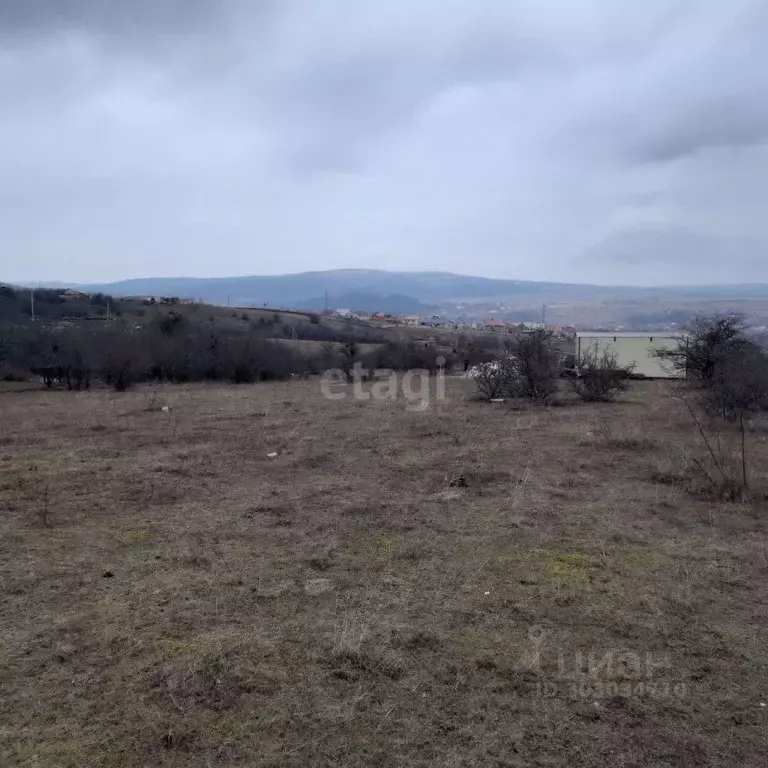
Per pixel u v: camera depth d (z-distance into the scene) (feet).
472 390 57.11
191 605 11.01
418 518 16.39
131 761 7.07
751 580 12.30
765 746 7.45
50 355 60.90
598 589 11.84
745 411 33.27
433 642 9.75
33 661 9.12
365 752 7.26
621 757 7.23
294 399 48.80
